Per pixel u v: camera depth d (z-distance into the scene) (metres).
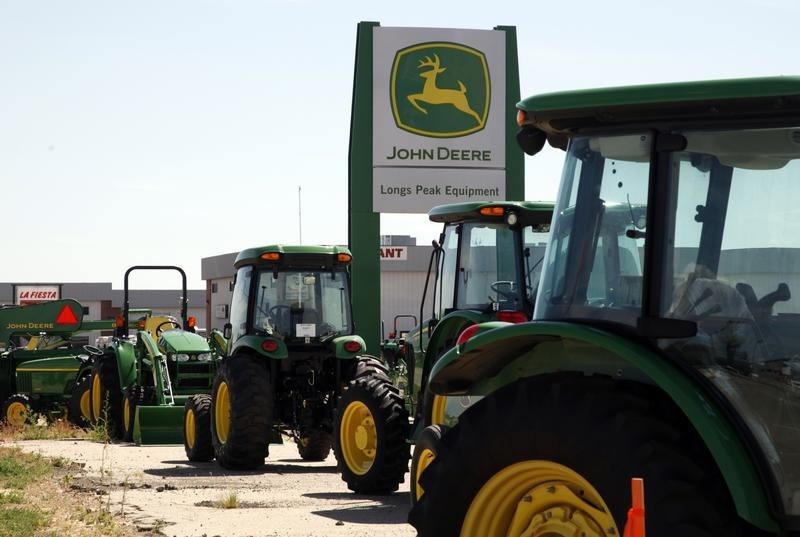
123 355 26.08
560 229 6.48
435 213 15.75
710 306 5.92
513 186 29.73
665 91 5.96
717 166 6.03
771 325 5.81
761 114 5.95
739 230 5.95
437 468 6.45
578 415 5.85
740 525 5.52
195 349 25.14
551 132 6.56
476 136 29.67
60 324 31.95
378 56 29.48
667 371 5.67
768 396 5.74
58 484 15.26
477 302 15.23
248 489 15.69
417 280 74.62
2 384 31.47
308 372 19.56
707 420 5.49
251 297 19.58
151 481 16.58
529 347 6.70
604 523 5.82
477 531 6.32
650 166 6.12
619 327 6.10
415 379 16.31
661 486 5.49
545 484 6.12
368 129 29.44
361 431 15.41
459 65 29.70
